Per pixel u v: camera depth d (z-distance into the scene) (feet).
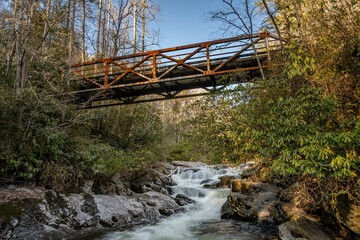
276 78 18.99
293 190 21.03
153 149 44.68
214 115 22.76
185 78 28.32
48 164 23.39
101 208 22.22
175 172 45.37
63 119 25.45
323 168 13.87
